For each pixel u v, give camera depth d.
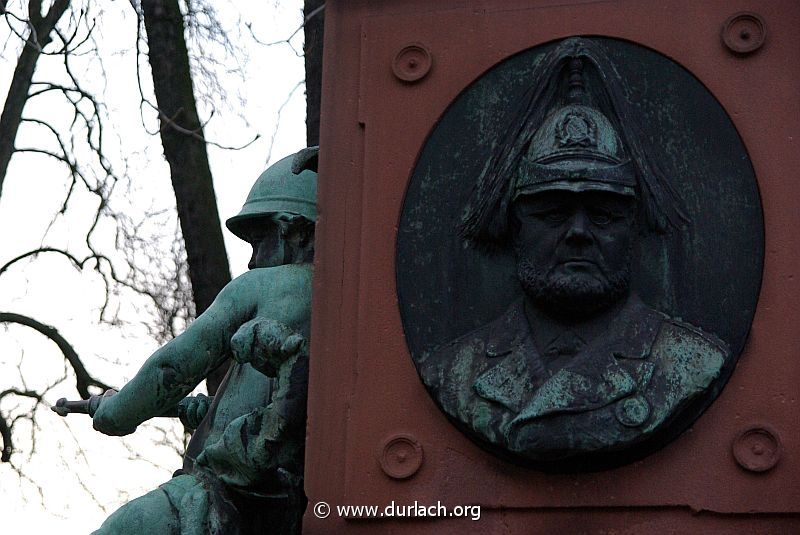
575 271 4.43
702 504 4.30
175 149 7.82
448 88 4.79
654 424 4.27
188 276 8.80
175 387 5.02
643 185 4.55
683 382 4.33
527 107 4.70
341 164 4.78
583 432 4.29
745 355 4.41
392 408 4.55
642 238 4.55
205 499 4.78
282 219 5.22
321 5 7.08
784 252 4.47
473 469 4.45
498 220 4.60
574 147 4.53
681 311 4.47
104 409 5.07
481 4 4.84
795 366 4.38
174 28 7.93
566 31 4.77
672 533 4.31
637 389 4.32
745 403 4.37
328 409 4.58
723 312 4.45
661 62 4.68
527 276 4.50
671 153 4.60
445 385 4.49
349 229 4.72
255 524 4.82
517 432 4.33
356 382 4.59
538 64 4.76
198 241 7.71
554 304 4.45
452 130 4.75
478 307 4.59
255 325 4.72
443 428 4.51
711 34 4.68
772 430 4.33
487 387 4.42
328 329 4.65
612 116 4.65
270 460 4.67
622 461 4.36
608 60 4.71
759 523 4.29
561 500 4.37
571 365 4.38
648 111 4.65
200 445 5.05
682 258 4.52
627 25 4.73
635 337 4.42
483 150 4.71
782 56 4.63
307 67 6.91
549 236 4.49
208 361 5.02
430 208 4.70
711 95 4.63
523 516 4.39
